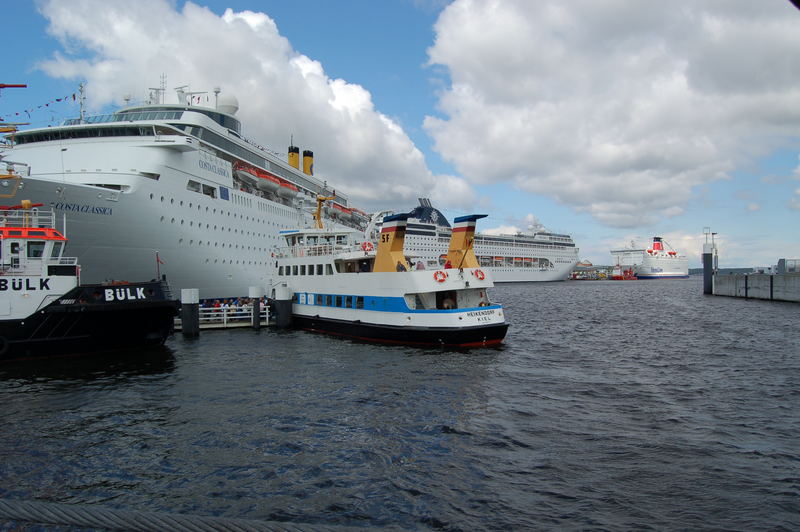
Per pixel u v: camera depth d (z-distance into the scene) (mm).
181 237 29625
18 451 10883
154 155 27750
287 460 10469
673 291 88562
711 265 76500
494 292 83625
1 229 19578
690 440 11602
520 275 126062
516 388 16438
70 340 20641
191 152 30641
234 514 8258
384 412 13750
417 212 112938
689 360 21438
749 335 29031
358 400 14906
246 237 37031
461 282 24469
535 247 130625
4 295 19297
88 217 24125
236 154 39594
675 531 7711
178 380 17344
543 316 41125
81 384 16734
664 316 41000
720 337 28359
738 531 7680
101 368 19234
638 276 181125
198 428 12383
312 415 13438
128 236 26234
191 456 10648
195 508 8438
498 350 23531
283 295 30938
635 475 9711
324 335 28375
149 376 17938
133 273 27531
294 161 55875
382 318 25750
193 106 39969
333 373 18500
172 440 11562
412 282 24328
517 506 8531
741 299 62438
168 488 9172
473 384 16938
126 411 13758
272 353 22641
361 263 28594
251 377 17844
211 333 29359
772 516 8109
